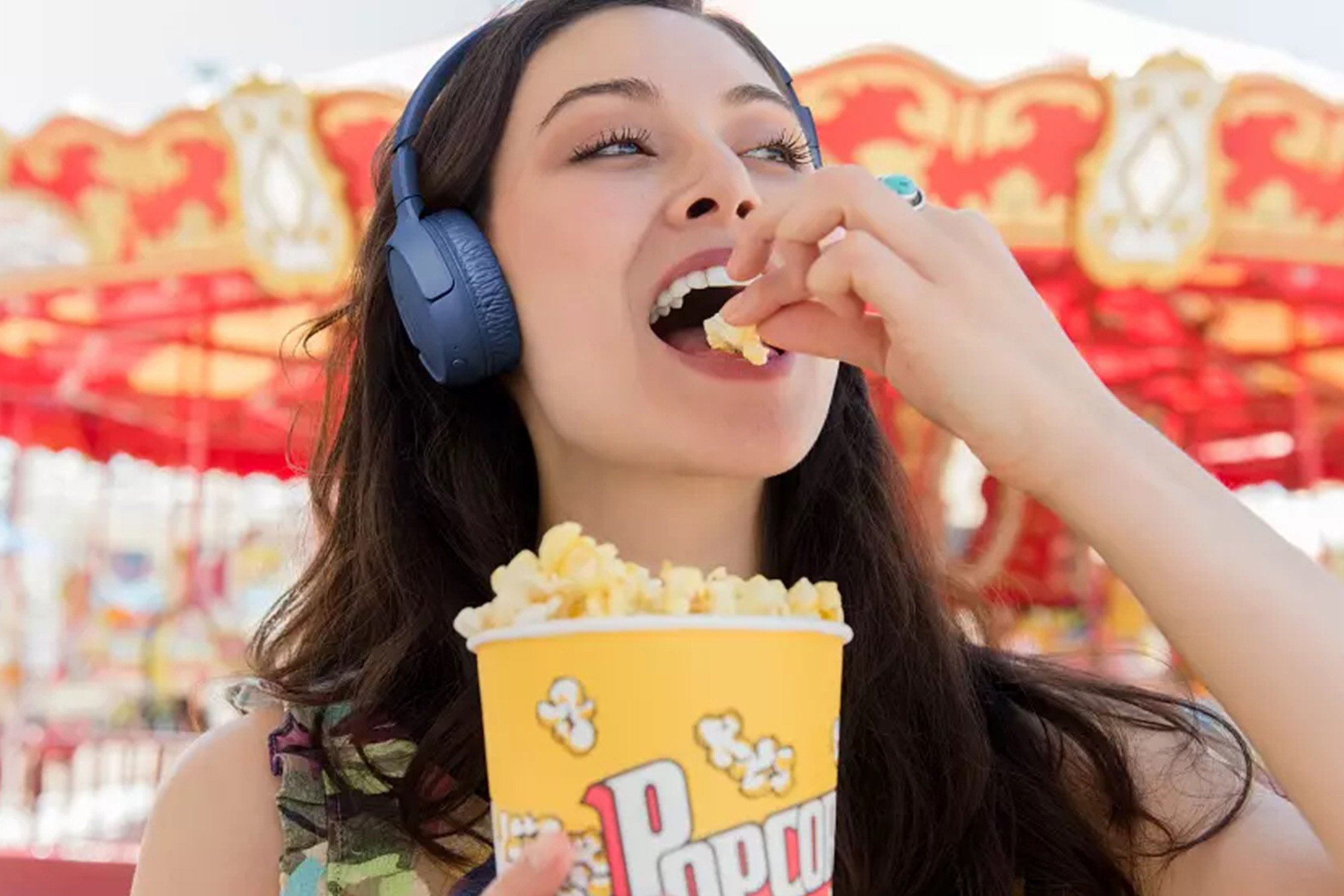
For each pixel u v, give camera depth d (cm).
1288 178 439
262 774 109
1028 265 512
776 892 66
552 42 114
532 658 66
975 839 107
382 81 491
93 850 376
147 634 784
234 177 472
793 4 474
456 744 104
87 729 710
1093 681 123
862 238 80
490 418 126
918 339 79
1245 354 660
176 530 841
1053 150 428
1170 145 428
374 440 130
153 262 502
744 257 90
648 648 65
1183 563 77
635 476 109
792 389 102
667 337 117
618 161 108
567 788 65
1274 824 100
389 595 125
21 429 826
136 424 877
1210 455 902
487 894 64
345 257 477
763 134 114
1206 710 116
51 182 493
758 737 66
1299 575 78
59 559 867
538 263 107
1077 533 81
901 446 561
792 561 125
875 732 113
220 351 711
